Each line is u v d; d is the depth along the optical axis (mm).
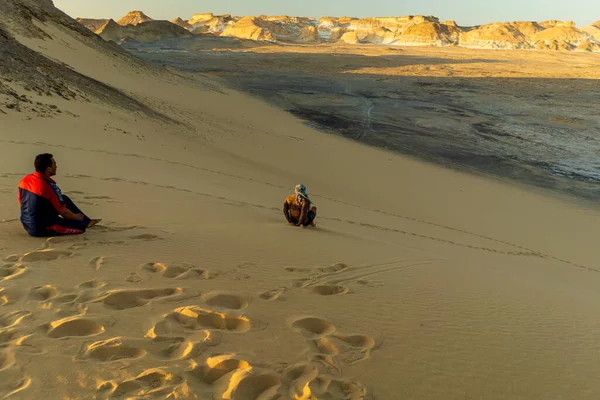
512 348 4180
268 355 3418
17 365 2959
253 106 45969
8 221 6473
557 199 23906
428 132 41406
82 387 2791
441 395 3262
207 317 3938
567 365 4031
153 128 24344
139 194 9812
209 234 7031
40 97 21641
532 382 3633
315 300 4742
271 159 24844
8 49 26984
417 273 6348
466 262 8344
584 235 18281
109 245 5840
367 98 63438
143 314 3883
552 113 55219
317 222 10711
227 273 5273
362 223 12672
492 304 5355
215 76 85000
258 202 12594
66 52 39156
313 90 70688
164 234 6676
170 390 2826
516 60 179750
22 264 4848
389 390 3217
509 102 63906
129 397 2736
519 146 37312
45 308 3824
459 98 66812
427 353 3830
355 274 5871
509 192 24141
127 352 3242
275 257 6176
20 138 14422
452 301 5242
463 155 33312
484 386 3465
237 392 2904
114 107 25891
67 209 6059
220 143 26156
